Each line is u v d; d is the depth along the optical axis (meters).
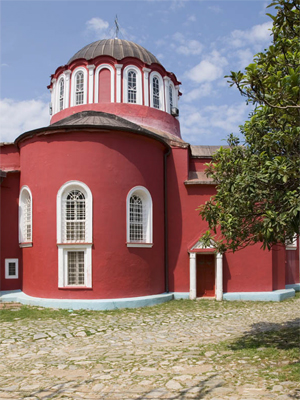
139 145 15.89
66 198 15.07
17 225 16.75
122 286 14.92
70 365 8.11
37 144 15.60
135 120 19.30
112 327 11.84
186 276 17.23
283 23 6.70
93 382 6.96
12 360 8.67
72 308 14.21
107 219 14.90
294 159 7.37
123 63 19.64
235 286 17.41
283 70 7.25
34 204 15.50
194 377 7.01
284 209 7.33
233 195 8.11
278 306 15.59
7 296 15.41
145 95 19.86
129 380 6.98
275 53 6.75
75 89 19.92
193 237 17.39
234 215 8.17
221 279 16.77
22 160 16.50
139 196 16.03
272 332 10.75
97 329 11.58
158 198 16.69
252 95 6.89
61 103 20.78
